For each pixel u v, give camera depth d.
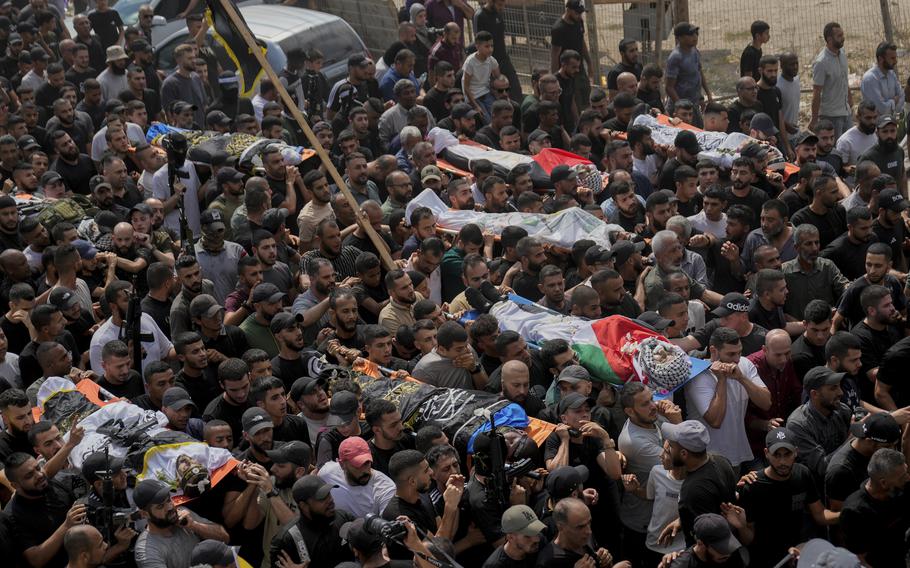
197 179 14.05
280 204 13.48
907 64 20.95
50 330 10.19
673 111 17.53
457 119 15.73
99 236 12.31
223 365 9.19
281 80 16.98
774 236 12.04
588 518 7.24
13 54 19.70
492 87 17.73
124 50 19.23
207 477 7.99
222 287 12.09
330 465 8.34
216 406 9.29
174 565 7.61
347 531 7.34
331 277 11.06
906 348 9.43
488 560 7.39
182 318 10.81
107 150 15.11
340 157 14.92
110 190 13.55
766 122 15.27
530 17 20.98
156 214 12.91
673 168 14.13
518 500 8.00
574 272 11.87
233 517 8.11
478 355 10.54
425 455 8.13
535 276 11.58
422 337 10.04
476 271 10.92
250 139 14.37
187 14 20.77
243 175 13.71
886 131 14.21
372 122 16.50
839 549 6.58
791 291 11.31
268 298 10.48
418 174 14.41
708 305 11.41
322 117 17.00
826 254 11.82
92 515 7.62
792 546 8.02
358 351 10.12
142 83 17.44
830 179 12.37
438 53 18.48
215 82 18.36
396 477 7.84
